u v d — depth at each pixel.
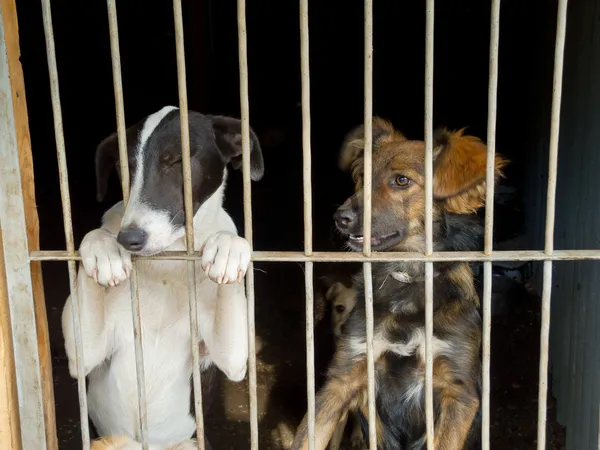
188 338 0.98
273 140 3.33
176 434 1.02
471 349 1.02
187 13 3.28
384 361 1.04
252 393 0.78
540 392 0.77
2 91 0.72
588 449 1.16
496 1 0.68
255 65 3.37
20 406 0.79
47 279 2.07
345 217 1.00
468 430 1.02
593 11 1.34
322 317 1.61
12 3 0.74
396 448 1.09
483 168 0.96
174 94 3.41
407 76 3.27
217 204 0.94
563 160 1.59
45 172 3.31
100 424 1.03
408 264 1.03
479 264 1.29
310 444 0.79
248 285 0.76
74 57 3.36
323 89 3.37
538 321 1.82
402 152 1.05
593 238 1.28
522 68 2.63
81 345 0.78
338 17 3.29
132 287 0.77
